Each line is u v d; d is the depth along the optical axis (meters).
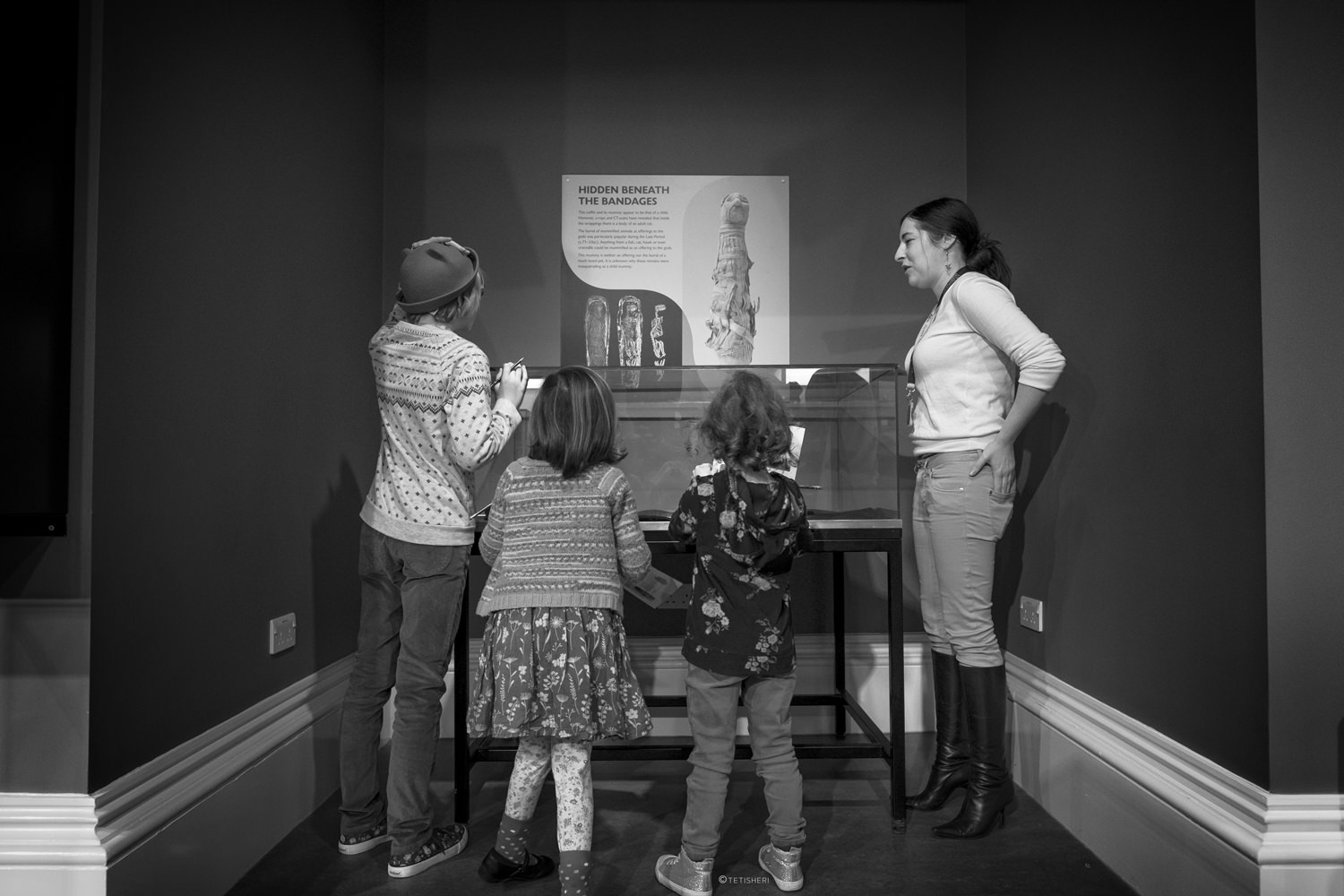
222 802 2.00
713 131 3.35
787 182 3.35
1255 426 1.71
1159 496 2.03
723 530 1.98
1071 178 2.48
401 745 2.09
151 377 1.82
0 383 1.55
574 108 3.34
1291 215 1.69
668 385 2.42
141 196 1.78
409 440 2.11
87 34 1.63
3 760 1.62
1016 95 2.88
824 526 2.40
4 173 1.57
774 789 2.02
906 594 3.32
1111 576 2.24
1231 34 1.77
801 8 3.37
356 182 3.03
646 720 1.93
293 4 2.52
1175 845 1.90
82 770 1.62
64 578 1.62
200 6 2.02
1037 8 2.71
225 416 2.13
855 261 3.34
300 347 2.57
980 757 2.34
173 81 1.90
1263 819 1.67
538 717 1.85
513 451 2.41
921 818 2.48
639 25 3.36
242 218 2.22
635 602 3.25
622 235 3.33
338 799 2.63
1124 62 2.19
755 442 1.98
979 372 2.34
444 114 3.33
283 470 2.45
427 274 2.12
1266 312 1.68
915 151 3.36
